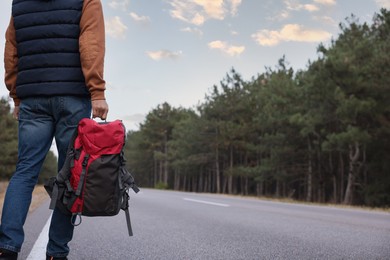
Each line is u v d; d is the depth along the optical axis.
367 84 25.81
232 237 5.40
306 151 37.72
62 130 2.81
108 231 5.81
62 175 2.62
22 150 2.79
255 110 47.06
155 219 7.53
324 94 27.56
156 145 80.38
